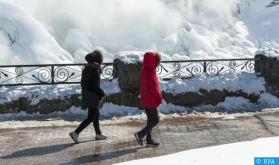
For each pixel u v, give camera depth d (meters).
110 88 10.43
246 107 10.74
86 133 8.35
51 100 10.14
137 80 10.31
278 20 25.20
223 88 10.85
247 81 11.09
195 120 9.44
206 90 10.76
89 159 6.65
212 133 8.23
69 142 7.71
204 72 11.54
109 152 7.01
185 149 7.11
